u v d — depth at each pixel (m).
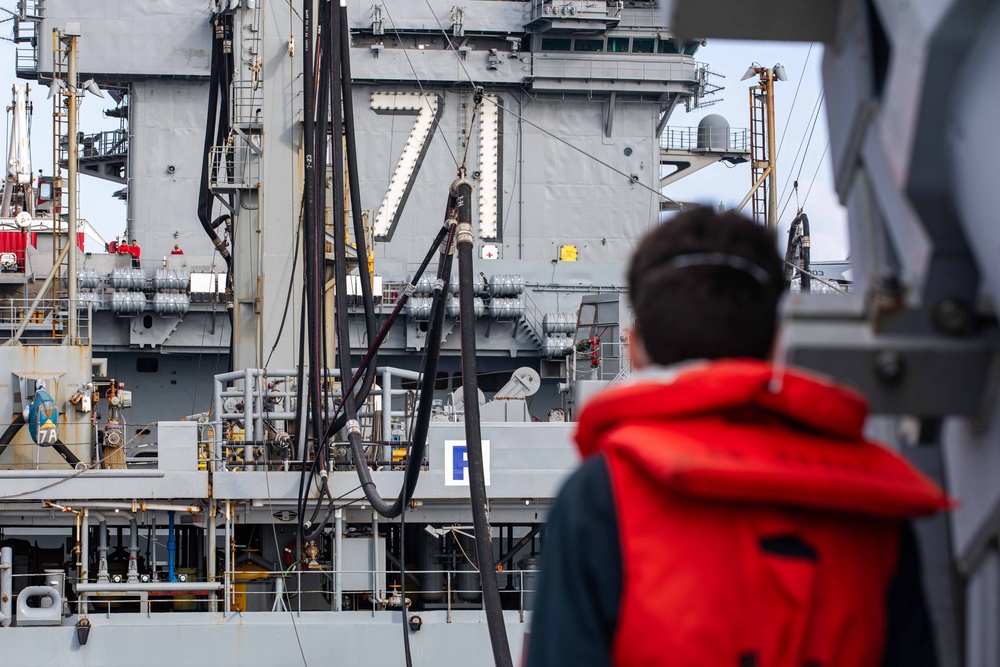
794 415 1.75
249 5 17.70
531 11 29.70
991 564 2.16
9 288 25.42
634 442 1.71
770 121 26.38
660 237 1.98
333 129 12.59
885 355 2.04
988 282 1.94
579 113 30.38
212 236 18.25
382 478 15.19
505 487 15.46
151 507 15.09
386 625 14.66
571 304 28.62
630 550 1.71
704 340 1.86
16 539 16.47
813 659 1.69
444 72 29.41
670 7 2.47
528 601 15.65
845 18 2.34
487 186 29.97
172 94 29.70
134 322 27.20
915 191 2.00
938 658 1.87
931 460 2.49
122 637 14.42
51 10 29.41
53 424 15.83
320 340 14.54
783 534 1.72
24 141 29.25
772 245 1.97
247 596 16.02
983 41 1.76
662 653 1.66
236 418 15.87
